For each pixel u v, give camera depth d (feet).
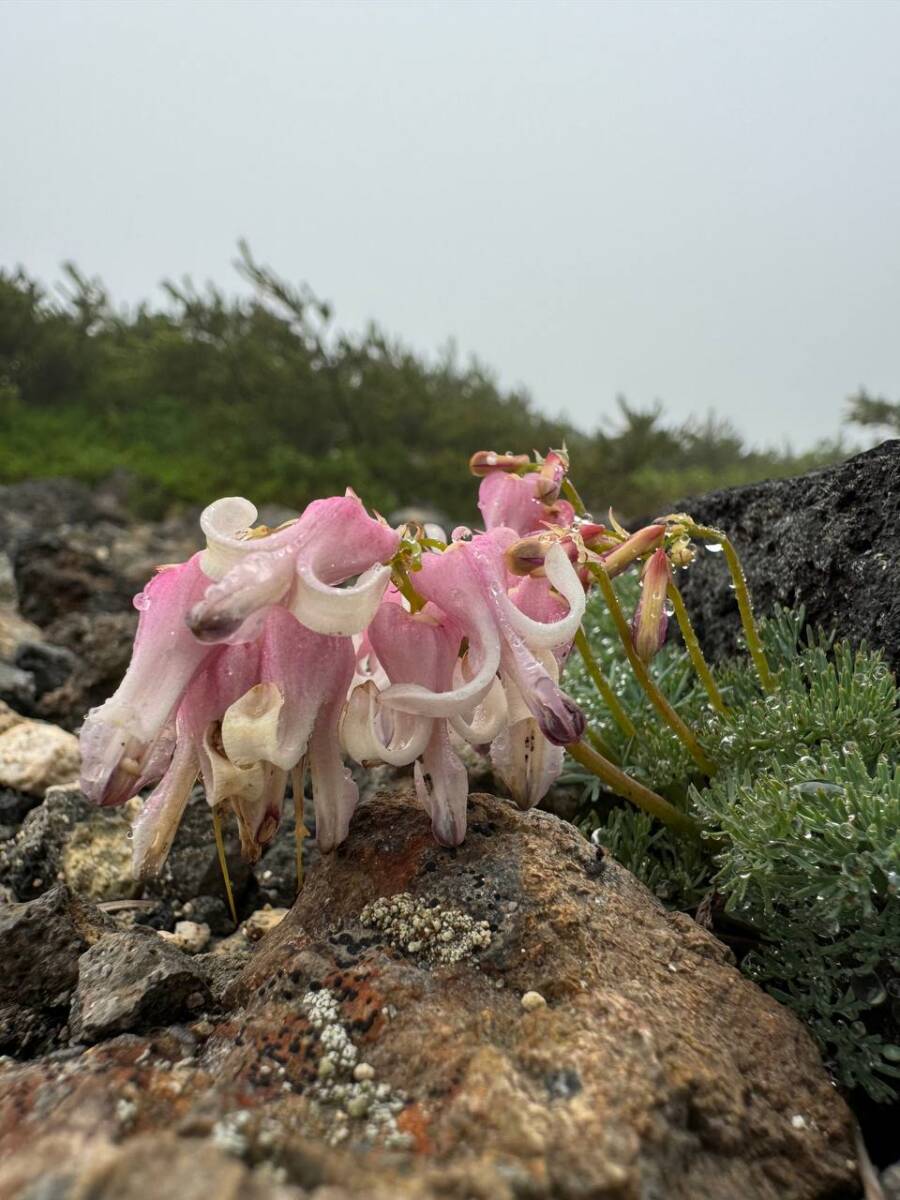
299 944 0.29
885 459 0.42
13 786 0.49
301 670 0.26
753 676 0.42
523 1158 0.21
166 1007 0.27
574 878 0.30
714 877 0.33
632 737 0.42
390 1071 0.24
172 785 0.28
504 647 0.27
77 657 0.71
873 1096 0.29
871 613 0.41
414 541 0.28
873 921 0.30
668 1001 0.27
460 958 0.28
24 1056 0.29
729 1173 0.23
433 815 0.29
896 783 0.30
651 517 0.71
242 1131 0.21
